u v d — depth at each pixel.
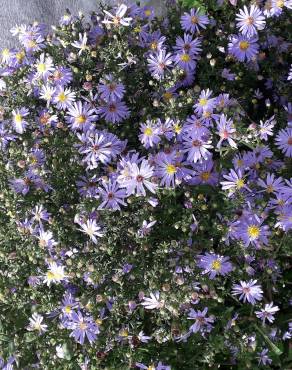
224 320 0.47
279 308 0.52
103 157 0.50
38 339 0.50
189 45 0.54
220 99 0.49
